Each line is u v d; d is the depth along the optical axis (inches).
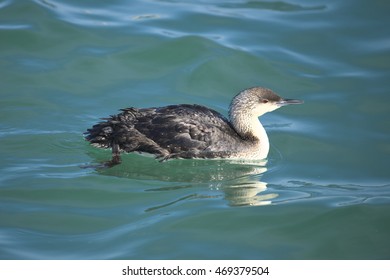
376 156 650.8
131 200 570.9
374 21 854.5
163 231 530.9
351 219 549.3
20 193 569.9
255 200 577.9
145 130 606.5
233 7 881.5
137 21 837.8
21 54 771.4
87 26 820.0
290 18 863.1
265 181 613.9
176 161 613.3
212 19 854.5
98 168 601.3
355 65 786.2
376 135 682.2
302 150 663.1
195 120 613.9
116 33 812.0
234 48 800.3
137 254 502.9
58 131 655.8
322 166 637.9
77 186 582.9
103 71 758.5
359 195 586.2
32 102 698.8
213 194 585.9
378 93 741.3
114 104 709.3
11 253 497.0
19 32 796.6
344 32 837.2
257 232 532.1
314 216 551.5
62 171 601.0
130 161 607.8
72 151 629.0
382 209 561.0
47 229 530.6
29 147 630.5
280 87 753.6
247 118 626.8
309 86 756.6
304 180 616.1
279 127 700.0
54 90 722.2
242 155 621.6
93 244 513.7
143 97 724.0
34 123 665.6
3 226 530.9
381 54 799.7
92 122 675.4
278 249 514.9
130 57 780.0
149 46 793.6
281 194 589.0
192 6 879.1
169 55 786.8
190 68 770.8
